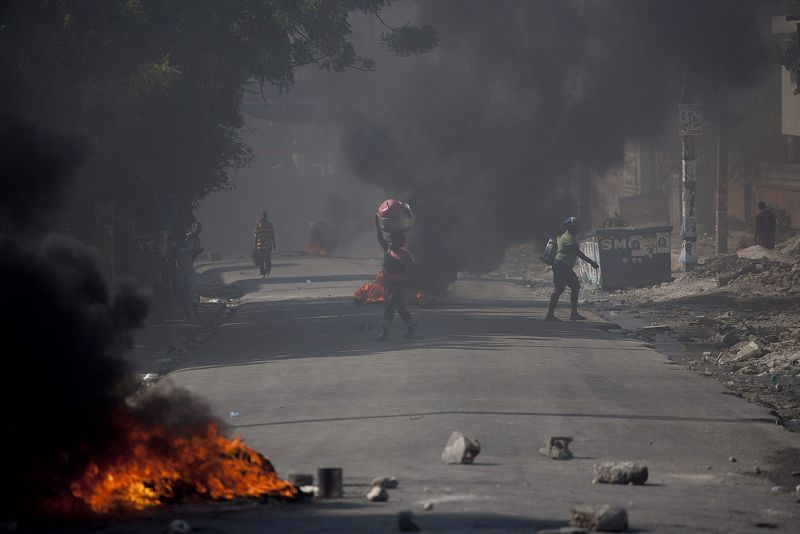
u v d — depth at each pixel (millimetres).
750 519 15188
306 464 19797
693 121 67312
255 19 55031
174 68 44312
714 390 28594
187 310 52406
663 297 59031
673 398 27312
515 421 24031
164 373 34656
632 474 17891
